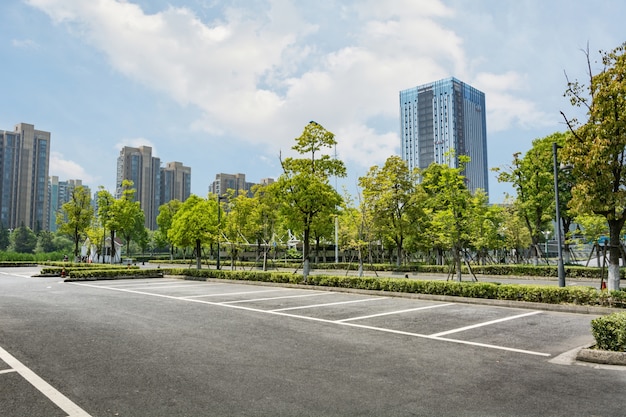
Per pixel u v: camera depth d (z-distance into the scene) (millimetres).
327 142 22906
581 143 14055
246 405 5090
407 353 7766
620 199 13164
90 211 46562
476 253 37688
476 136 142125
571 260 35844
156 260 63062
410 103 143500
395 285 17766
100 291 19750
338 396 5422
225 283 25172
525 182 30125
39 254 57844
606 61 14070
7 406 5051
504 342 8727
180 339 8906
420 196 35125
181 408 4988
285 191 22703
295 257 60000
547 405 5129
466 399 5336
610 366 6910
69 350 7898
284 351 7875
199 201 35844
